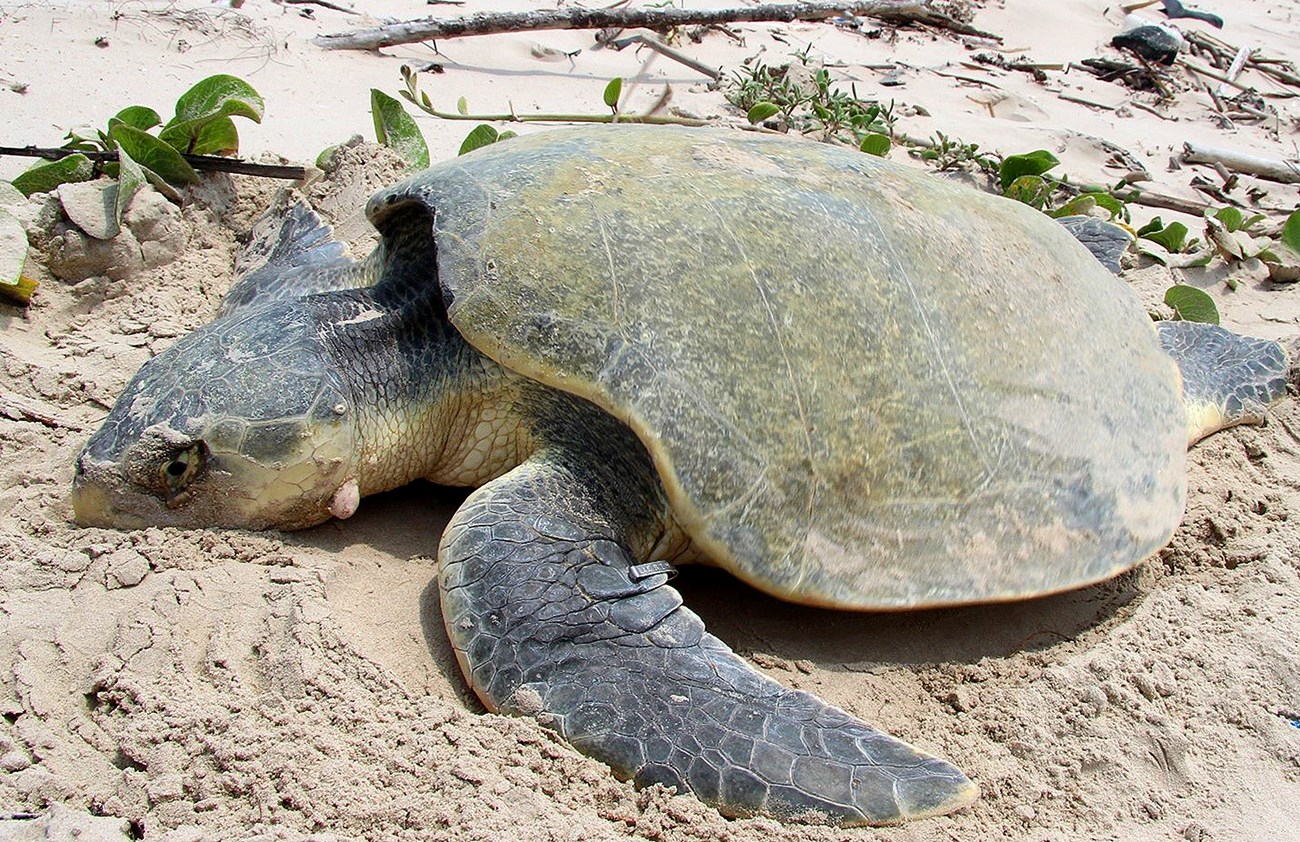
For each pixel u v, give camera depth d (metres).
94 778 1.01
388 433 1.24
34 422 1.30
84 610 1.12
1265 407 1.54
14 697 1.06
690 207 1.22
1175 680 1.19
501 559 1.13
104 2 2.15
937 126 2.40
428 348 1.26
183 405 1.18
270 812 1.00
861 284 1.22
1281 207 2.21
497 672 1.09
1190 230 2.08
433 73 2.21
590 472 1.21
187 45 2.07
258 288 1.43
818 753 1.06
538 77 2.29
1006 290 1.29
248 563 1.19
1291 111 2.92
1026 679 1.21
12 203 1.50
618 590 1.13
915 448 1.21
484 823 1.01
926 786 1.06
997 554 1.23
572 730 1.07
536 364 1.17
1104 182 2.24
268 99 1.94
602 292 1.18
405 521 1.28
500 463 1.28
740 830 1.03
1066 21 3.45
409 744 1.05
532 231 1.20
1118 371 1.34
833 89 2.48
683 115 2.13
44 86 1.83
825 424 1.18
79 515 1.19
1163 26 3.40
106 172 1.56
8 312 1.43
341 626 1.13
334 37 2.21
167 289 1.50
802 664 1.21
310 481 1.21
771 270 1.20
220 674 1.09
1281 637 1.22
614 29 2.57
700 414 1.16
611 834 1.02
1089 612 1.30
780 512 1.17
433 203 1.24
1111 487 1.29
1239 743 1.14
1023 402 1.26
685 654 1.11
